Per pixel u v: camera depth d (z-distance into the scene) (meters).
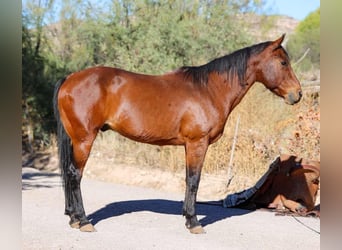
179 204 7.33
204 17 13.98
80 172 5.40
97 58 14.40
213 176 9.53
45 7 14.92
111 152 11.62
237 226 5.97
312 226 6.12
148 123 5.36
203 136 5.43
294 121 9.55
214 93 5.52
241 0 15.29
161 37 13.07
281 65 5.66
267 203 7.09
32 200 7.29
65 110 5.34
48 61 13.97
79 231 5.43
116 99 5.34
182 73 5.62
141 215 6.41
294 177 6.94
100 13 14.61
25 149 13.46
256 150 9.55
